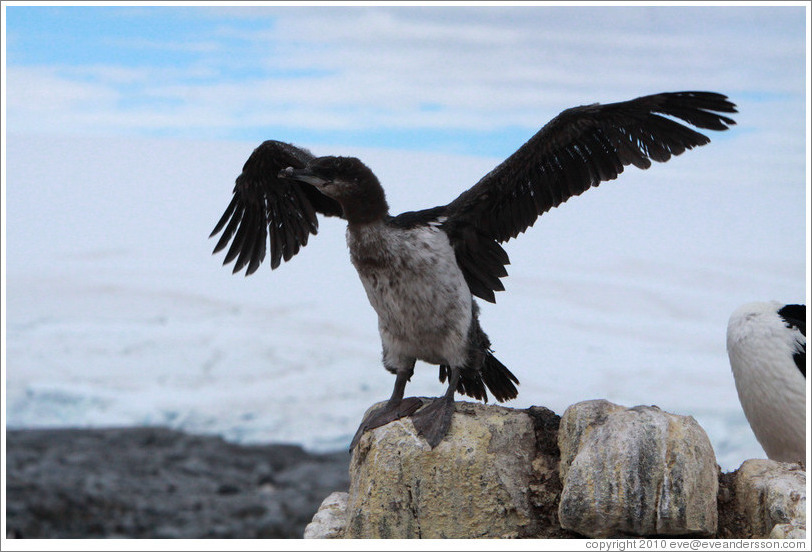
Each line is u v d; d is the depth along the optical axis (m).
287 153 10.11
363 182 8.95
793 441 9.96
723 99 8.85
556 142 9.34
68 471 33.09
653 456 8.20
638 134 9.28
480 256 9.62
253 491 31.86
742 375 10.13
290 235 11.04
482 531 8.72
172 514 27.92
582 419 8.72
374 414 9.63
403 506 8.79
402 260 8.97
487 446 8.90
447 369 10.47
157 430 41.38
